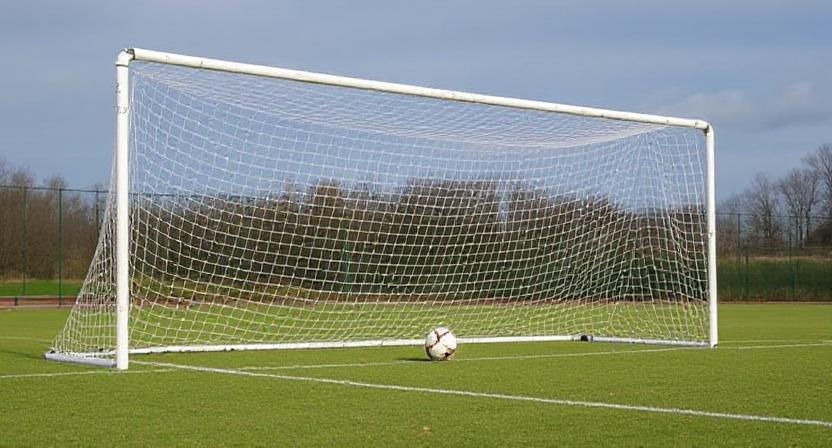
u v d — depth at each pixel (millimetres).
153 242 14164
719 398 8070
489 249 18203
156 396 8352
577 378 9797
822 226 40219
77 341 12688
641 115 15281
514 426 6605
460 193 17672
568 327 19609
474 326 18938
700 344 14977
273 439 6137
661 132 16719
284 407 7613
